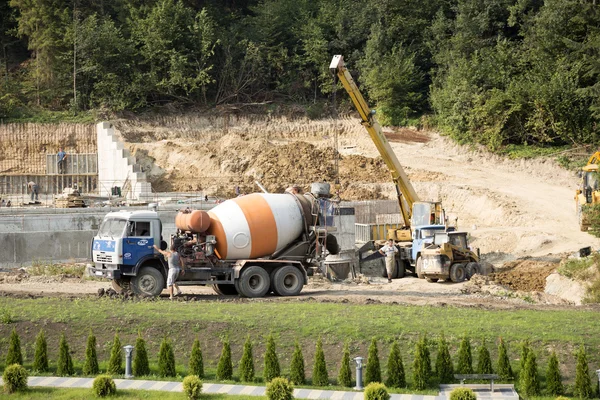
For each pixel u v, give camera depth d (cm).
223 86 11944
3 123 10250
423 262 5116
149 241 3847
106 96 11162
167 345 2603
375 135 5566
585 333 2862
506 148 9906
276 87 12294
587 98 9712
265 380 2522
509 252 6800
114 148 9169
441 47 11762
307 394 2397
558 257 6081
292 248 4159
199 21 11931
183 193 8162
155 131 10700
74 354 2783
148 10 12144
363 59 12006
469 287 4656
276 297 3972
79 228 5991
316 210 4225
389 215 7106
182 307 3297
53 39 11381
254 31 12606
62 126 10306
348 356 2519
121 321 2997
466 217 8269
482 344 2561
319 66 12356
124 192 8662
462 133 10306
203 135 10919
